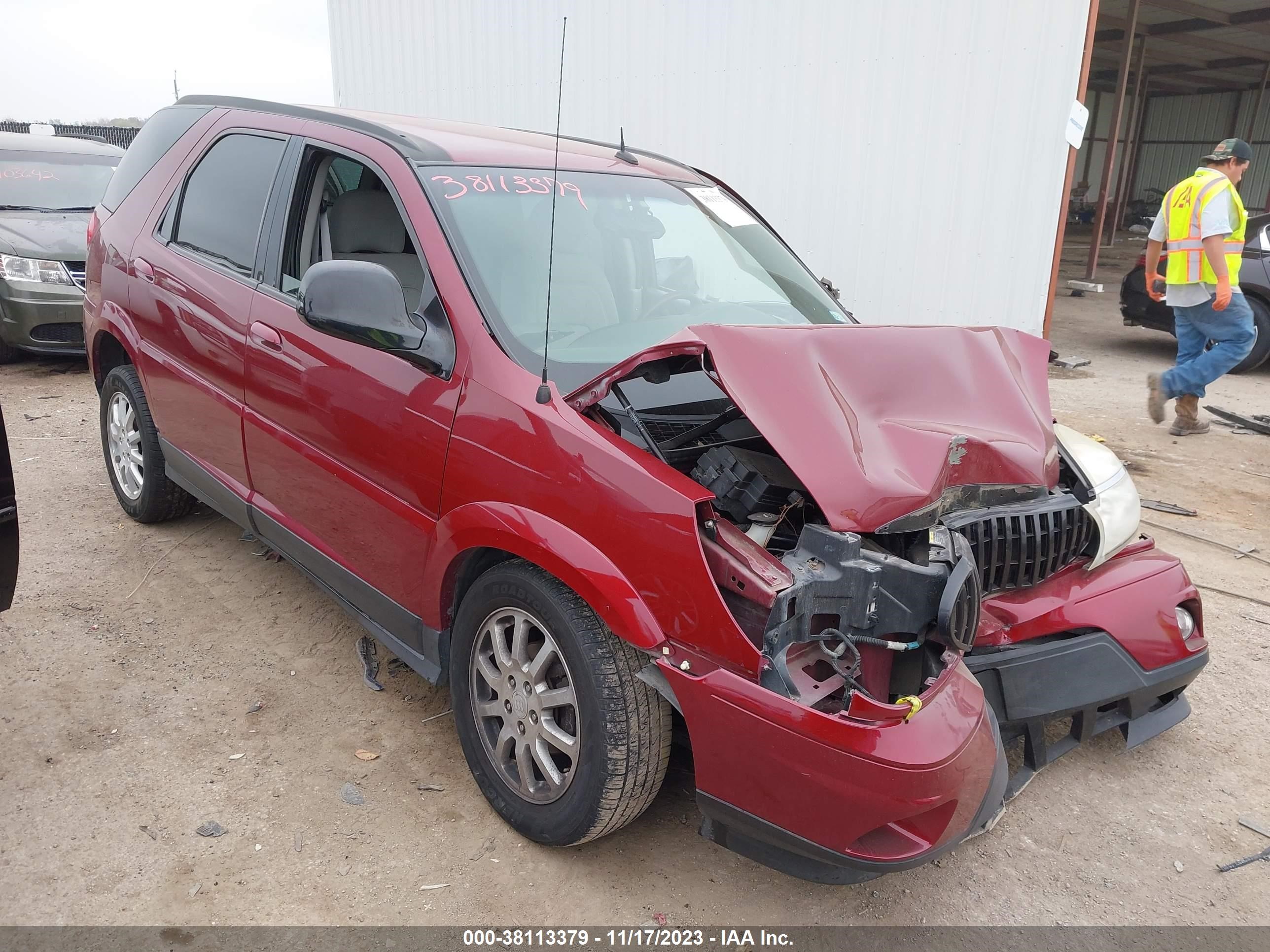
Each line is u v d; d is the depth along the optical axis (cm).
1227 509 539
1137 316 960
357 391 279
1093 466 289
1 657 330
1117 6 1752
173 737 292
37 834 246
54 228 772
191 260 363
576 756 232
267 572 410
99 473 525
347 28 1144
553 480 226
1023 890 250
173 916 223
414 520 265
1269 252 899
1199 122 3038
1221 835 276
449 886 238
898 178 673
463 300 258
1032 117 603
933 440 222
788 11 706
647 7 793
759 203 758
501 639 251
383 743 296
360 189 320
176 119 421
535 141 350
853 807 192
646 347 279
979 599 221
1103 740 322
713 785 210
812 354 230
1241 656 376
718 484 231
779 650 199
